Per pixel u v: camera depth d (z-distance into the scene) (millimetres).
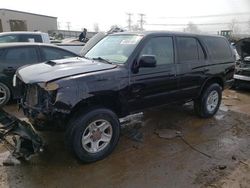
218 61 5551
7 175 3354
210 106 5648
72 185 3209
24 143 3518
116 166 3648
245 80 7961
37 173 3418
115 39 4586
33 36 9234
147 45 4195
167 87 4535
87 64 3893
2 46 5961
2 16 33312
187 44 4914
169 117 5645
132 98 4027
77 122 3420
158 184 3271
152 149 4168
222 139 4621
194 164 3754
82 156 3549
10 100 6297
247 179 3404
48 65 3918
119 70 3789
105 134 3787
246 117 5840
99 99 3633
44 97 3369
